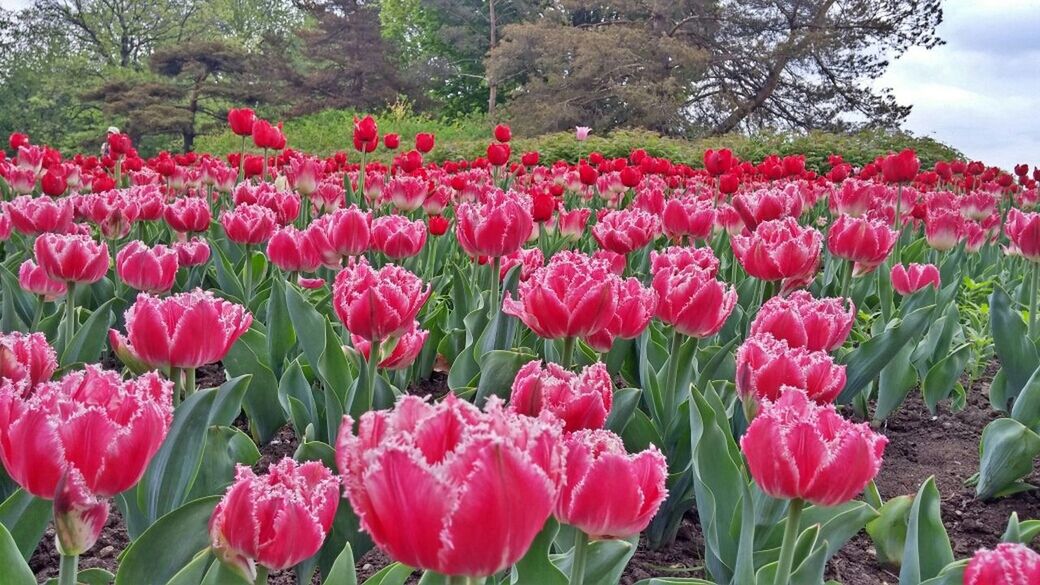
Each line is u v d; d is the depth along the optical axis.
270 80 53.72
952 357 3.94
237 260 5.62
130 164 8.66
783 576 1.69
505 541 0.98
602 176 8.59
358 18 53.78
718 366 3.30
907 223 7.92
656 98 38.62
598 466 1.43
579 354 3.46
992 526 3.13
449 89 56.34
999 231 7.76
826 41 38.88
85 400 1.52
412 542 0.97
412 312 2.38
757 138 25.59
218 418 2.55
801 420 1.55
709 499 2.25
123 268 3.11
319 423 3.06
